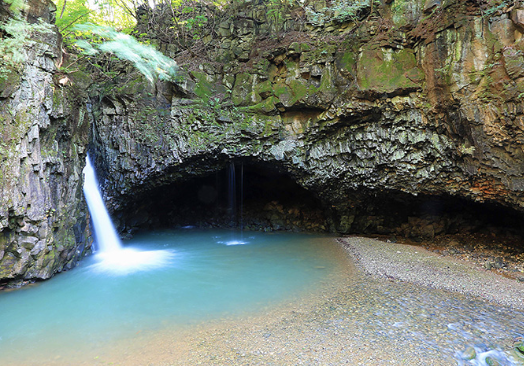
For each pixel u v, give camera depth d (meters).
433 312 7.22
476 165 9.85
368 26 11.39
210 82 13.38
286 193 17.97
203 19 14.83
